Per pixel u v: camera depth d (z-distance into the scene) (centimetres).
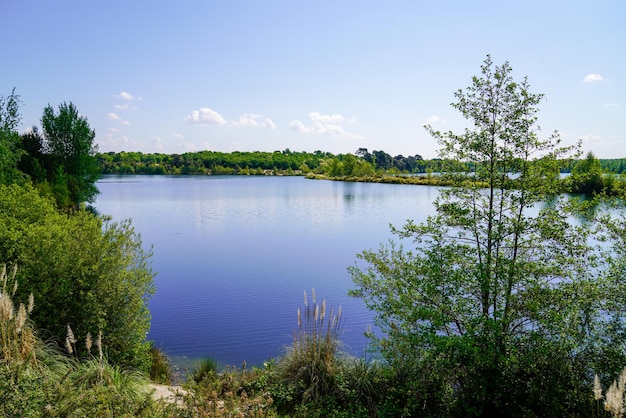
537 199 645
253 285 1769
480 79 664
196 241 2811
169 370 967
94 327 766
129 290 838
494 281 613
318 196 6500
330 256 2342
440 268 654
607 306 613
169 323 1327
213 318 1371
